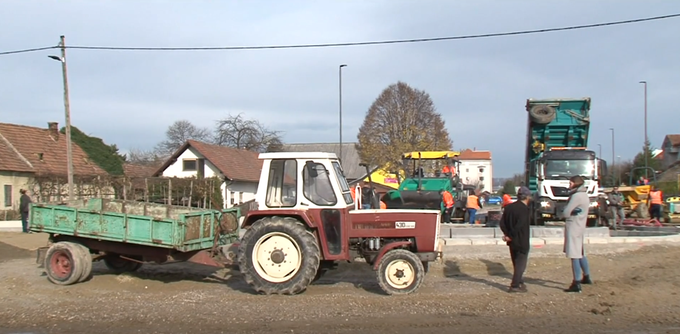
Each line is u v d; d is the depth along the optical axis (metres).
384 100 50.44
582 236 9.41
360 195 11.07
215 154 41.16
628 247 13.88
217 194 34.62
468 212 23.92
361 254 9.98
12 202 30.09
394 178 37.34
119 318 8.07
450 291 9.73
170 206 12.35
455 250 13.80
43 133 35.84
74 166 35.50
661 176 50.00
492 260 12.52
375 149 48.28
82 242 10.98
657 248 13.45
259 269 9.61
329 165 9.88
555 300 8.80
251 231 9.63
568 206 9.46
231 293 9.79
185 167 40.94
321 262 10.60
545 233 15.37
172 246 10.11
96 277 11.08
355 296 9.35
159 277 11.43
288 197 9.87
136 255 11.07
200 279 11.24
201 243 10.55
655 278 10.05
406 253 9.45
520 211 9.45
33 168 31.41
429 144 48.28
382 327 7.48
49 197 29.22
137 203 12.52
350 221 9.86
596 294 9.10
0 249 15.91
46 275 11.61
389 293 9.40
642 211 25.34
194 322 7.82
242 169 42.47
